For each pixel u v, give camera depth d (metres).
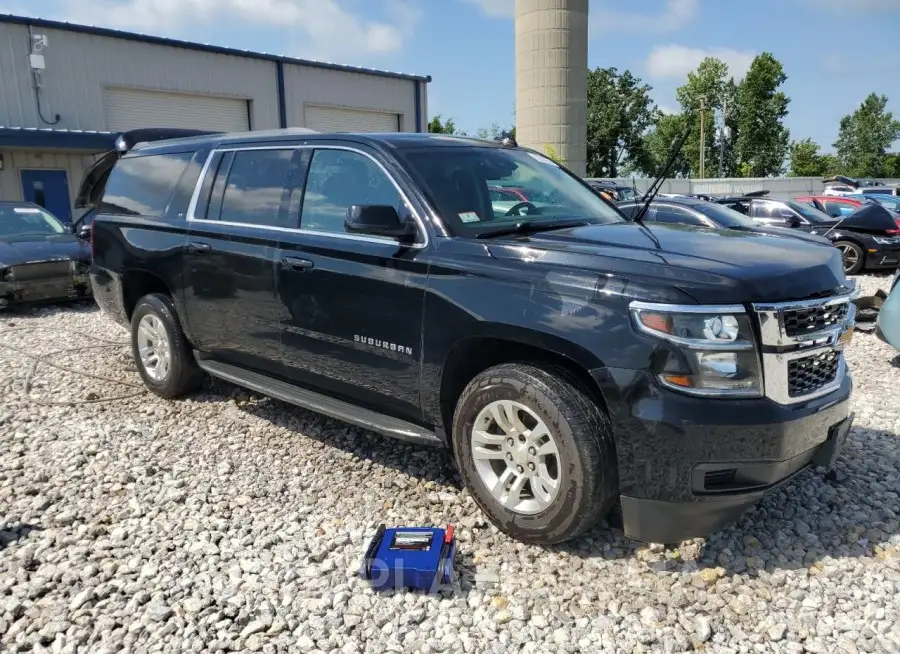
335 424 5.16
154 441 4.86
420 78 29.36
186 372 5.51
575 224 4.04
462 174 4.10
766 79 76.62
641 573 3.28
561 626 2.93
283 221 4.50
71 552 3.44
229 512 3.87
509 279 3.38
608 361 3.06
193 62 22.88
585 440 3.13
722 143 83.06
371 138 4.21
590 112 75.38
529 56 29.23
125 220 5.75
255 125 24.72
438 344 3.61
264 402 5.62
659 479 3.04
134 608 3.02
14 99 19.52
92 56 20.80
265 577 3.25
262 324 4.61
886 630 2.89
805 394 3.19
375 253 3.89
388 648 2.80
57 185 20.44
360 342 4.00
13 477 4.28
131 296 5.87
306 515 3.84
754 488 3.09
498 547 3.50
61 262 9.89
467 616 2.98
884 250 14.19
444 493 4.07
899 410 5.53
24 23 19.39
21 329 8.70
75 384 6.16
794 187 44.28
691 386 2.97
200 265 4.99
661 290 3.01
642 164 79.12
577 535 3.33
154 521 3.76
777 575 3.25
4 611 3.00
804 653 2.78
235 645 2.81
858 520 3.76
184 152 5.47
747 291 3.01
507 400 3.38
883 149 97.38
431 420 3.82
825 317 3.26
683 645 2.81
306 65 25.69
